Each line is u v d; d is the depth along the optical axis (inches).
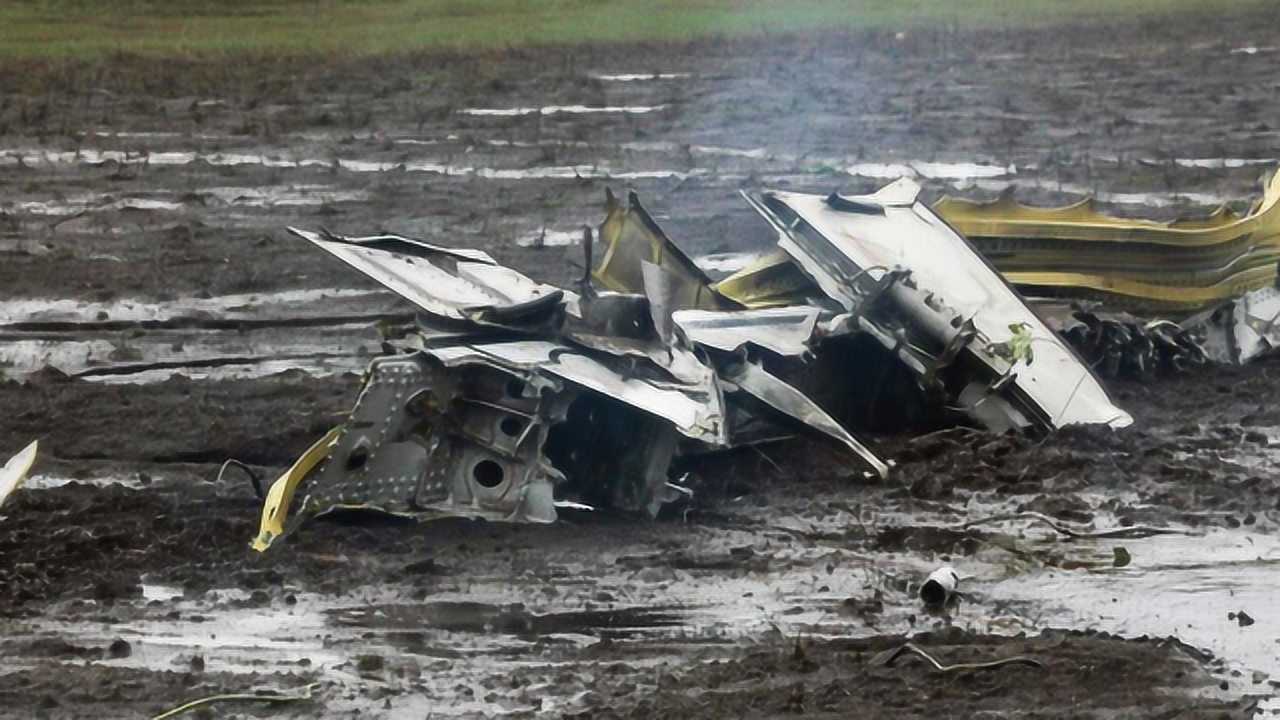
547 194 3422.7
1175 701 1366.9
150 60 5369.1
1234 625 1524.4
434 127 4173.2
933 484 1795.0
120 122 4328.3
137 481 1921.8
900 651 1441.9
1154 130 4087.1
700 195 3400.6
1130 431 1935.3
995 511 1753.2
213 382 2271.2
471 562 1658.5
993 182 3521.2
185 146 4008.4
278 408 2148.1
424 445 1649.9
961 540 1689.2
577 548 1683.1
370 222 3218.5
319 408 2149.4
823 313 1950.1
